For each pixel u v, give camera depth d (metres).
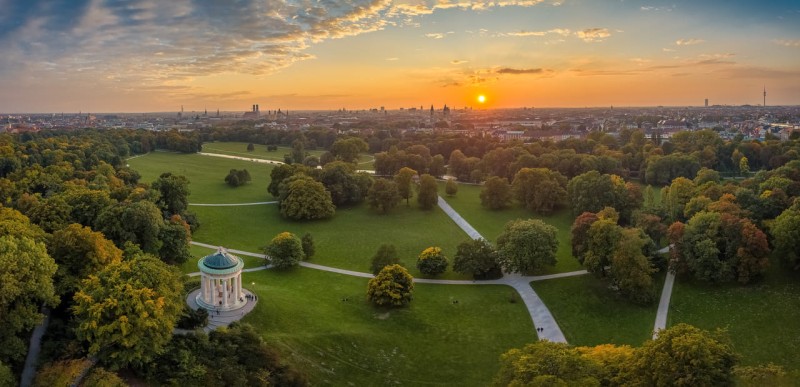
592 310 99.69
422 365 81.94
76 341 64.19
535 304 103.50
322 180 184.88
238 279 89.94
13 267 61.53
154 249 103.12
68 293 74.75
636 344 88.44
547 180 169.25
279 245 119.75
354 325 90.56
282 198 170.88
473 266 113.81
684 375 53.88
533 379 53.75
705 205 123.81
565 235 146.00
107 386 56.00
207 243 139.50
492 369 81.69
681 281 106.19
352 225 161.75
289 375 70.62
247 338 74.88
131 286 63.00
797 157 192.88
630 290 99.81
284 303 95.25
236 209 176.75
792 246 97.62
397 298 97.69
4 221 82.56
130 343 59.69
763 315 90.88
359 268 124.75
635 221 132.00
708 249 100.44
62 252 77.81
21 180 151.25
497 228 156.75
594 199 152.00
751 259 98.19
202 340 71.06
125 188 143.88
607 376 59.31
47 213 104.38
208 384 63.75
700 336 56.00
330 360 79.38
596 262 106.00
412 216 171.38
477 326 94.31
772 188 128.62
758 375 61.41
